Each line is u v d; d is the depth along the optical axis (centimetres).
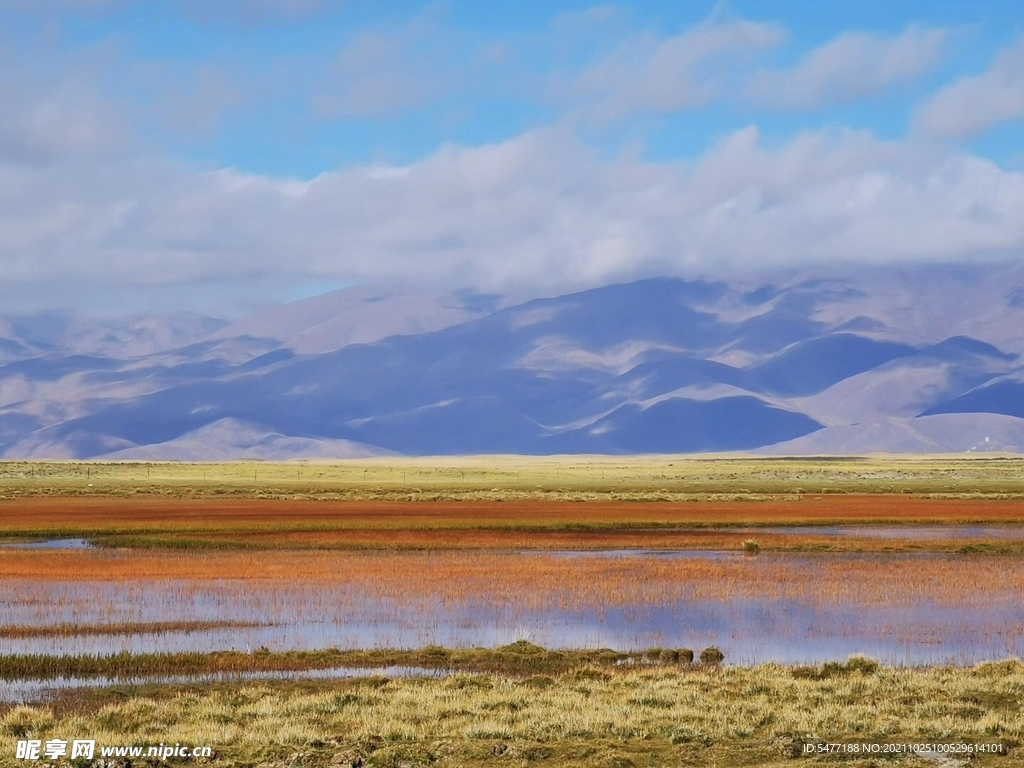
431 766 4675
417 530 16625
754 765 4666
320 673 6788
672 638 7931
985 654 7412
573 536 15875
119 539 14588
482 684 6197
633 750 4881
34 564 11656
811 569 11806
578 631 8175
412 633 8019
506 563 12138
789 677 6325
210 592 9762
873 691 5919
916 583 10662
